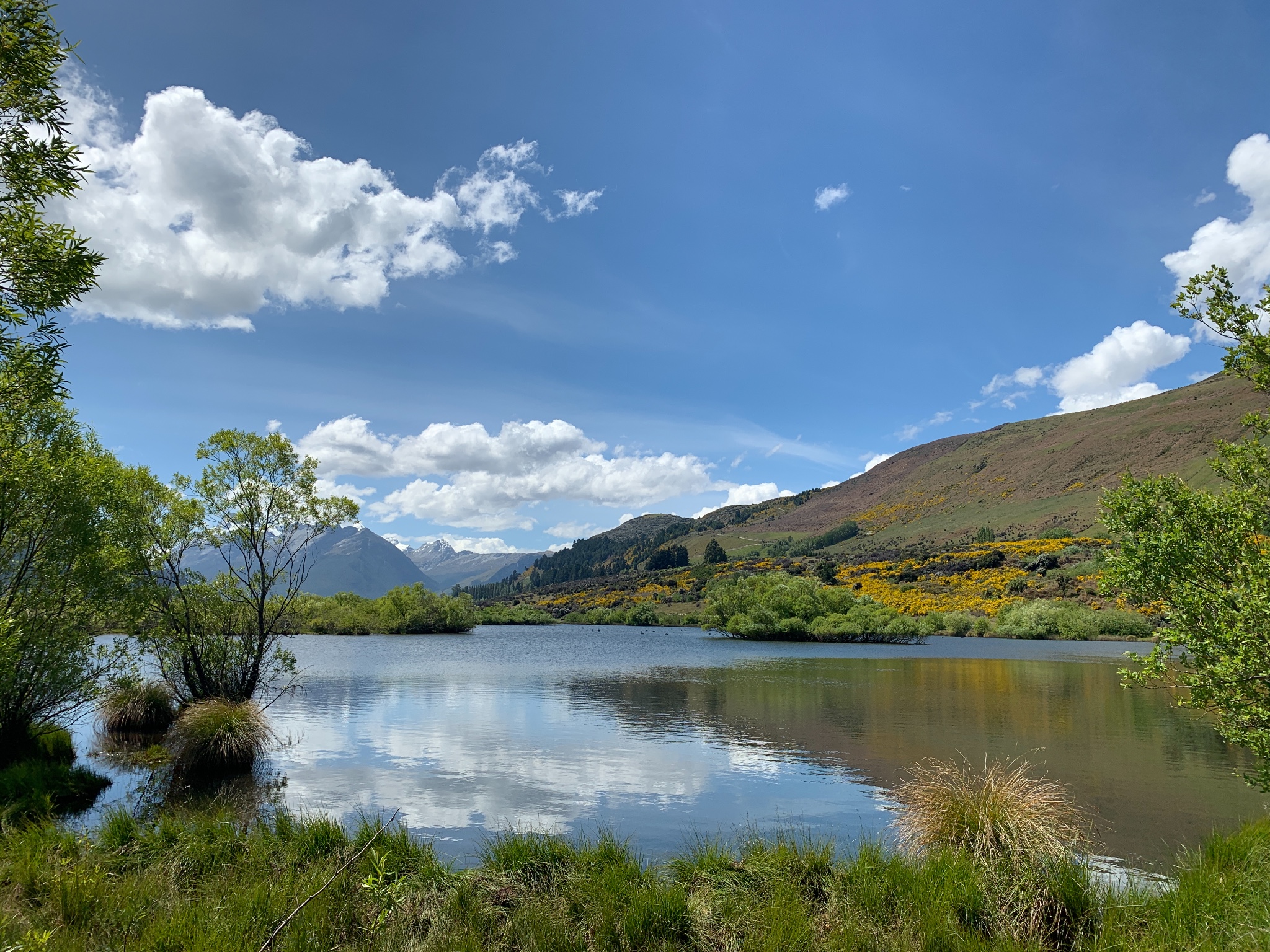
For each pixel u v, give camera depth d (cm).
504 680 3675
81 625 1648
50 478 1438
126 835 1027
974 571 10931
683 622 11600
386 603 8962
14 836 1009
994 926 745
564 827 1237
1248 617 695
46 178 670
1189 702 781
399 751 1884
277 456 2230
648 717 2481
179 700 2148
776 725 2319
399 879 841
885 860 913
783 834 1178
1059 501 18625
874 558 15012
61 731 1822
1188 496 779
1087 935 733
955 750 1920
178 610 2094
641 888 841
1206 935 660
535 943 729
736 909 798
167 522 2089
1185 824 1245
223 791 1461
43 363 709
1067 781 1561
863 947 712
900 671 4166
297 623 2364
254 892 798
